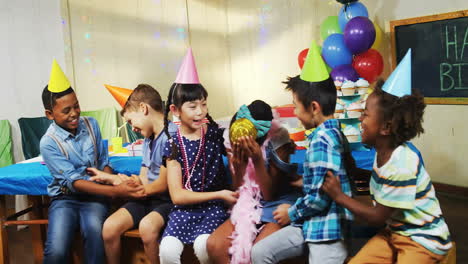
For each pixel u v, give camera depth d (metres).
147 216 1.61
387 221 1.30
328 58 2.73
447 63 3.08
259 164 1.45
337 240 1.32
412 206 1.19
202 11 4.44
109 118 3.49
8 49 3.19
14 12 3.19
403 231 1.25
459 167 3.12
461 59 2.99
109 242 1.65
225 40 4.71
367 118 1.27
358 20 2.56
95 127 1.88
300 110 1.41
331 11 3.78
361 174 1.84
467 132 3.04
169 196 1.74
